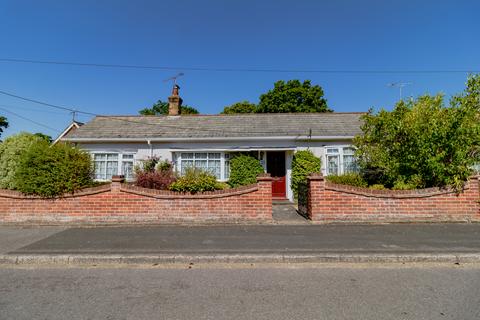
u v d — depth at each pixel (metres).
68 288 4.55
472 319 3.51
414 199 8.84
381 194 8.88
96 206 9.23
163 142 14.70
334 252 5.96
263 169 14.45
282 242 6.74
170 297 4.19
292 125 15.76
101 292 4.39
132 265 5.69
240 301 4.05
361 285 4.56
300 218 9.68
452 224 8.44
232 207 9.08
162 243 6.75
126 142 14.77
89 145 14.74
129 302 4.04
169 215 9.13
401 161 9.40
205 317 3.61
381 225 8.44
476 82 8.72
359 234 7.40
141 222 9.11
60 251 6.21
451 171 8.64
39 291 4.45
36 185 9.15
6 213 9.30
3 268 5.59
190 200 9.14
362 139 10.85
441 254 5.77
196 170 12.26
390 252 5.91
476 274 5.00
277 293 4.29
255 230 7.99
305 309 3.80
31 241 7.05
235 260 5.80
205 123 16.45
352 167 14.31
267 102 32.88
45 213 9.27
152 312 3.75
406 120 9.22
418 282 4.66
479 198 8.80
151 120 17.12
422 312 3.69
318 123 15.95
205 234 7.58
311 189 9.03
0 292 4.43
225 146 14.59
